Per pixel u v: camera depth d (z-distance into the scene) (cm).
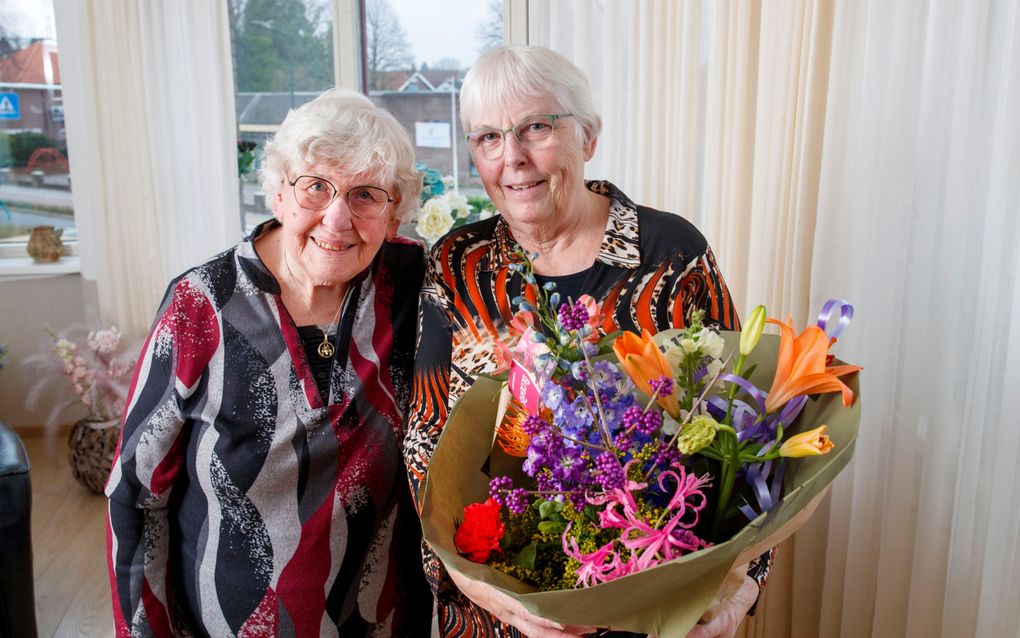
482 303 128
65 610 254
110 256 333
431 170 347
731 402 91
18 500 204
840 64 171
